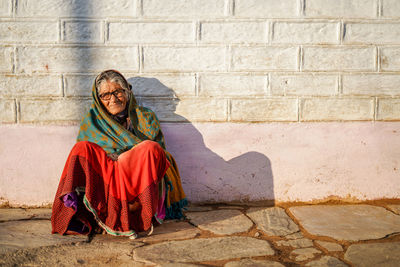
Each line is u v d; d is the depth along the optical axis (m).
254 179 3.31
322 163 3.31
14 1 3.05
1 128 3.16
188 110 3.24
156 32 3.14
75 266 2.18
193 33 3.15
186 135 3.26
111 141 2.90
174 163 3.03
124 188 2.59
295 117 3.27
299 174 3.32
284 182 3.32
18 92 3.14
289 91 3.24
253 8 3.15
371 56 3.24
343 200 3.33
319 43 3.20
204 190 3.32
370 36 3.22
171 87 3.21
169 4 3.12
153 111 3.20
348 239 2.56
